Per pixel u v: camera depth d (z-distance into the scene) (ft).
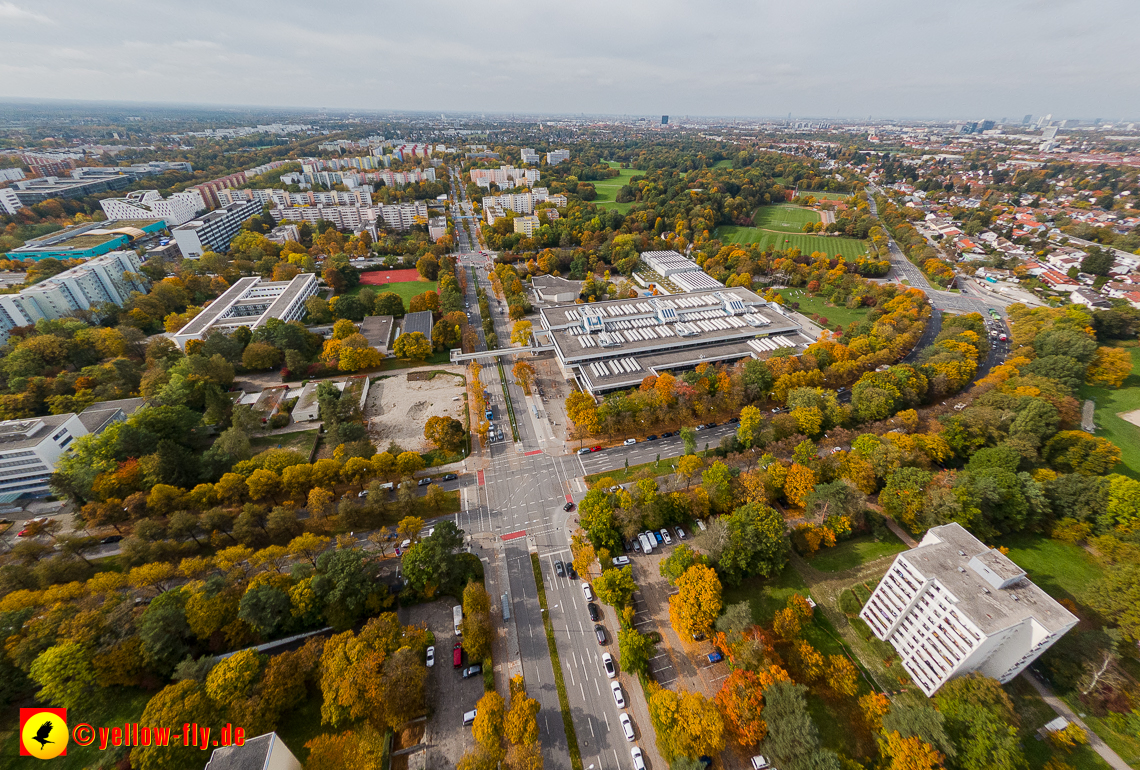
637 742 298.97
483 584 396.37
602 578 361.71
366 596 353.51
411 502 456.04
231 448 490.90
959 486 413.18
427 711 309.83
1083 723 300.81
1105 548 389.39
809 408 540.11
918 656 322.14
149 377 597.11
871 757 284.00
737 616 325.62
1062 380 595.06
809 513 429.79
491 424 593.42
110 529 437.99
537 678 332.60
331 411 570.87
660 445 556.10
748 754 288.51
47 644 303.07
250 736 279.49
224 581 346.54
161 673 316.81
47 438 474.49
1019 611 283.79
